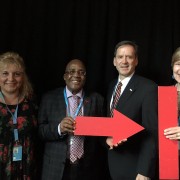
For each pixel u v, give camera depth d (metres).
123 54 2.17
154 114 1.99
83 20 2.69
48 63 2.72
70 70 2.20
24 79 2.16
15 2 2.68
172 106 1.82
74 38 2.72
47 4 2.70
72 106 2.18
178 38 2.62
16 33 2.68
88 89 2.71
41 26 2.68
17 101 2.09
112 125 1.92
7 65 2.04
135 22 2.66
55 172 2.06
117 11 2.67
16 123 2.00
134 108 2.04
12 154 1.96
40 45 2.68
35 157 2.20
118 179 2.09
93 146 2.20
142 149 2.00
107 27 2.71
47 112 2.18
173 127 1.80
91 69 2.71
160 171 1.78
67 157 2.09
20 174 1.99
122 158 2.09
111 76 2.69
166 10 2.65
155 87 2.03
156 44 2.66
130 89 2.09
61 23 2.70
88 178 2.15
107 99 2.29
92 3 2.71
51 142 2.14
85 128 1.93
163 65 2.64
